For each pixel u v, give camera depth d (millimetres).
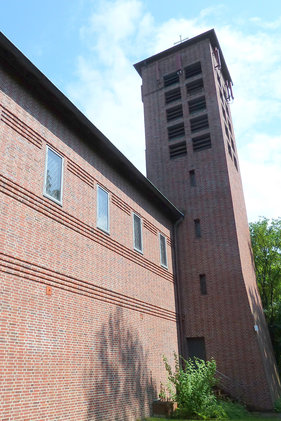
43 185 11922
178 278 22203
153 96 28578
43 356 10406
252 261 25406
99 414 12234
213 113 25422
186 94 27047
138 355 15703
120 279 15500
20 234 10508
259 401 18172
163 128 27016
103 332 13500
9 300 9688
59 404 10594
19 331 9797
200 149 25000
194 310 21328
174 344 19641
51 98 13031
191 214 23469
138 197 19000
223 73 31234
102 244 14648
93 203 14656
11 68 11648
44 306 10859
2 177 10273
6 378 9102
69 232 12734
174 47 28812
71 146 14047
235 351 19547
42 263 11141
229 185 23031
